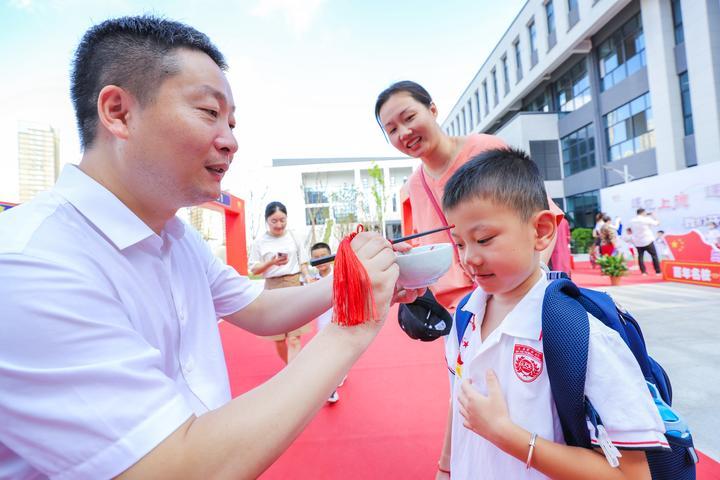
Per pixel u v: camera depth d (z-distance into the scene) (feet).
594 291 3.23
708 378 9.63
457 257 5.84
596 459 2.64
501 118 82.38
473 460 3.48
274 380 2.40
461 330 3.98
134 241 2.89
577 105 60.85
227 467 2.06
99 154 2.93
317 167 101.40
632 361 2.70
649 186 31.14
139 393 2.10
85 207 2.75
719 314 15.71
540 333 3.03
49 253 2.32
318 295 4.08
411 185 6.86
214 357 3.61
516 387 3.09
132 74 2.60
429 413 8.54
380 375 11.00
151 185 2.89
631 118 50.14
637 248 29.99
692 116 41.55
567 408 2.73
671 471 2.83
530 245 3.20
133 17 2.75
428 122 5.79
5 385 2.01
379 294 2.68
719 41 39.22
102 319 2.26
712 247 23.85
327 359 2.47
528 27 67.26
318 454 7.14
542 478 2.97
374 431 7.87
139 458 1.98
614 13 48.49
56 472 2.04
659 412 2.76
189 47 2.73
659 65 44.57
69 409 1.96
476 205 3.11
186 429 2.13
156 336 3.07
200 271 3.87
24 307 2.05
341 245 2.74
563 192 64.13
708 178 25.71
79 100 2.86
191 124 2.65
